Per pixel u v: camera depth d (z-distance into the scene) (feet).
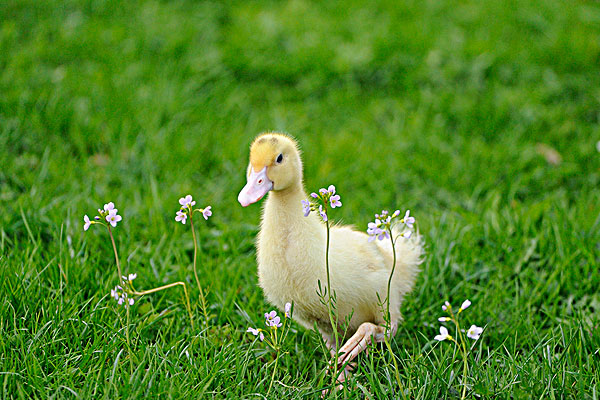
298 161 25.23
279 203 24.88
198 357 24.68
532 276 31.27
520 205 36.50
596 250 32.01
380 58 52.90
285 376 24.64
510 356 24.11
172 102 46.14
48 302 26.18
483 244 33.91
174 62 51.31
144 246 33.86
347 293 24.62
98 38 53.26
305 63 52.75
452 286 31.09
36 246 29.68
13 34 52.65
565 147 44.24
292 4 60.59
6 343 24.11
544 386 22.89
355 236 26.16
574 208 35.68
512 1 61.67
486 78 52.19
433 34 55.62
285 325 26.50
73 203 34.96
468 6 61.26
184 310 28.17
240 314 28.22
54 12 56.44
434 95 49.29
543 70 52.24
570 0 62.64
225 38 55.93
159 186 39.01
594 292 30.19
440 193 39.99
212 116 46.19
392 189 40.40
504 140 44.52
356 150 43.50
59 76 48.37
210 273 30.45
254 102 50.44
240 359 24.62
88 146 42.55
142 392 21.91
